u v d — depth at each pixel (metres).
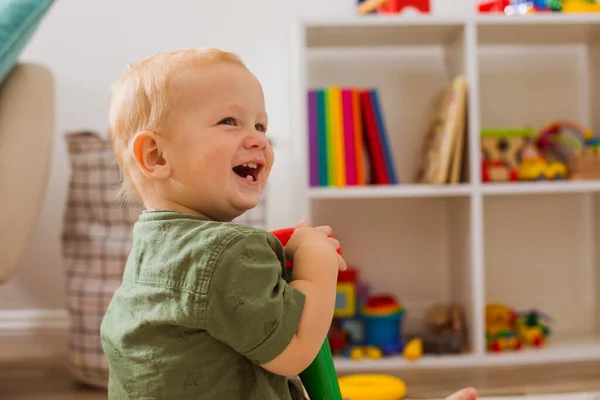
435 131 1.77
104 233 1.46
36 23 1.37
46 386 1.52
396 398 1.33
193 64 0.79
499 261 1.93
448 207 1.91
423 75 1.91
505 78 1.92
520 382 1.47
